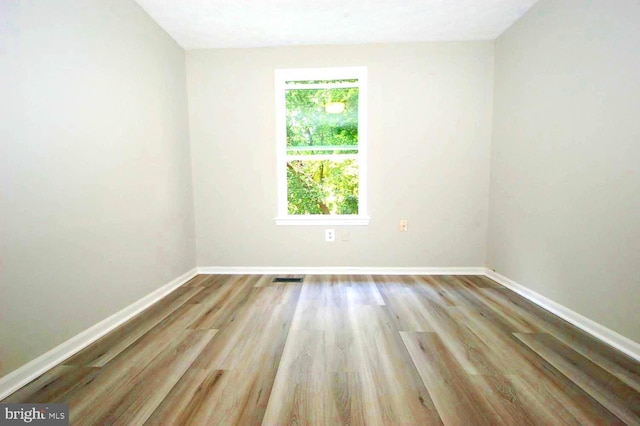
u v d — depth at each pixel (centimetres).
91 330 164
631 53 143
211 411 109
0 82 120
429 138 271
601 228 160
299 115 290
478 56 262
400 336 165
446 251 281
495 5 211
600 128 160
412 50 264
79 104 158
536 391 119
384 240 283
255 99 275
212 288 249
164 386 123
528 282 221
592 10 163
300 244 287
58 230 146
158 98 231
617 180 151
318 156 291
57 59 145
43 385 126
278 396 117
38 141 136
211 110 277
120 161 189
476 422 103
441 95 267
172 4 207
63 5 148
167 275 241
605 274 158
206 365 138
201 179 284
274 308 206
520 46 225
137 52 206
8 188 123
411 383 124
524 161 223
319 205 299
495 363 138
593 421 103
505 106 245
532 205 215
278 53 270
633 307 145
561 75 187
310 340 161
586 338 161
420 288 245
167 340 163
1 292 120
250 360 142
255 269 290
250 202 285
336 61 268
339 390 120
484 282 259
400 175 276
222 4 208
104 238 175
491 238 270
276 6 211
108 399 116
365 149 276
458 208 277
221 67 273
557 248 192
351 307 206
